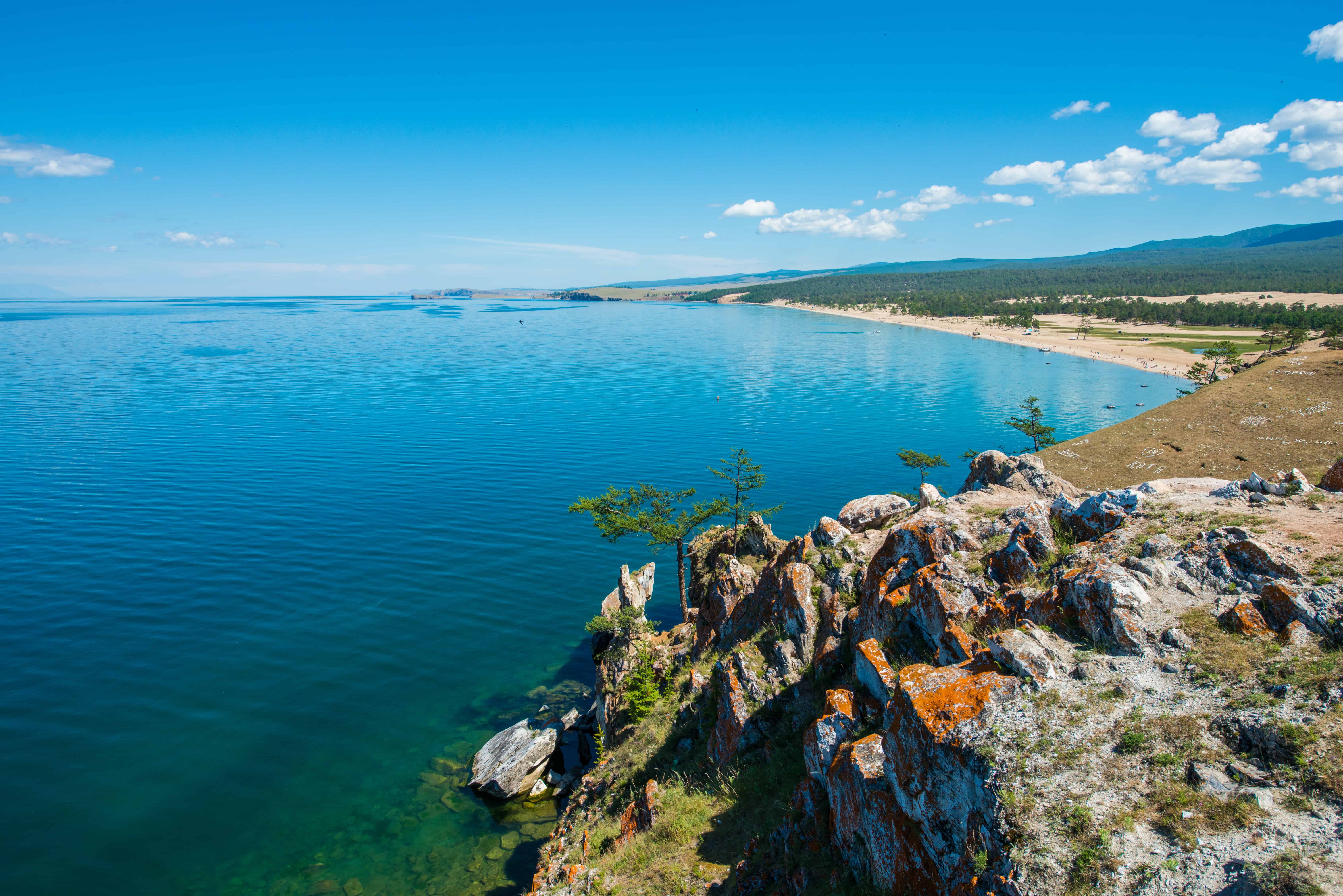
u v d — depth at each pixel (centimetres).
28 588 6481
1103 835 1126
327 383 19525
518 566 7344
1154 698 1334
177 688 4972
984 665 1529
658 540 5266
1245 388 8938
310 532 8144
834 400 18112
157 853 3519
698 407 16988
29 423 13488
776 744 2364
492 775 3916
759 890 1744
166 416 14525
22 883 3325
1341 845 1000
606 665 4575
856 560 2811
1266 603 1455
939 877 1271
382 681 5125
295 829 3684
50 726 4509
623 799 2955
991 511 2655
